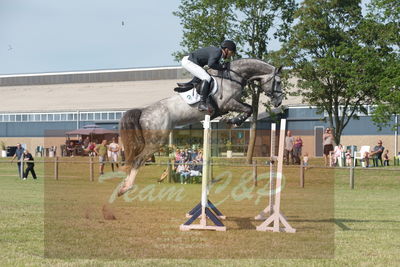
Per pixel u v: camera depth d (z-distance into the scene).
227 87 10.66
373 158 31.14
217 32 34.84
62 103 57.59
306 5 34.34
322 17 34.28
